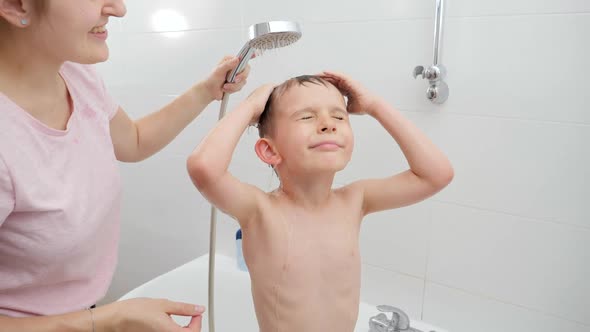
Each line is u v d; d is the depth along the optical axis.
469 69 1.12
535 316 1.18
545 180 1.09
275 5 1.37
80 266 0.76
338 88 0.72
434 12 1.12
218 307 1.58
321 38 1.31
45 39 0.60
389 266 1.37
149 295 1.51
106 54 0.67
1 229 0.64
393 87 1.23
